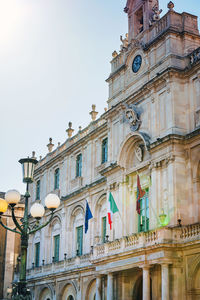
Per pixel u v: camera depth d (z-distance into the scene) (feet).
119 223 121.70
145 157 117.39
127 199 122.01
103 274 119.03
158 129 111.86
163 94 112.06
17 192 67.87
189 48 113.29
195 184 101.60
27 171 70.23
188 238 95.30
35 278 170.81
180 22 115.75
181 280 95.61
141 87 118.93
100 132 149.48
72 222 159.94
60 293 153.99
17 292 65.36
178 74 109.81
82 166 159.12
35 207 69.87
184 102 108.88
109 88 140.05
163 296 94.07
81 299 141.08
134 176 121.08
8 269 212.64
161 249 95.66
